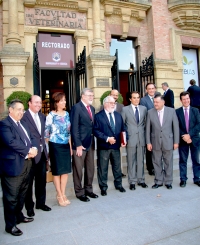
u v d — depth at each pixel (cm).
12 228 310
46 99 1012
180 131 501
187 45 1032
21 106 322
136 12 938
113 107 453
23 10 779
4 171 308
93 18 853
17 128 320
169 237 290
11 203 309
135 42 966
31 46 786
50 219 355
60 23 824
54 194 451
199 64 1076
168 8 970
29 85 773
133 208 383
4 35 752
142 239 288
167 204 395
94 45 841
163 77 936
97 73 804
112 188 489
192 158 502
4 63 699
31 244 286
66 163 397
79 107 426
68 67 859
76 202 420
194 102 855
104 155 450
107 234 303
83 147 423
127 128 486
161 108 480
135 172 482
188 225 319
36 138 374
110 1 873
